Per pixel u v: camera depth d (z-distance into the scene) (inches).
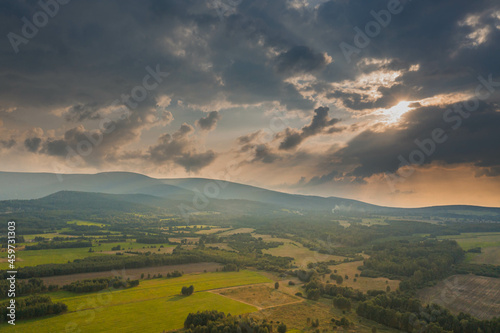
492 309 5398.6
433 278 7052.2
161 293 6338.6
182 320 4936.0
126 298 5935.0
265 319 4987.7
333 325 4859.7
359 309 5315.0
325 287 6525.6
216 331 4239.7
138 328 4584.2
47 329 4439.0
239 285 7076.8
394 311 4928.6
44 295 5497.1
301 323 4933.6
